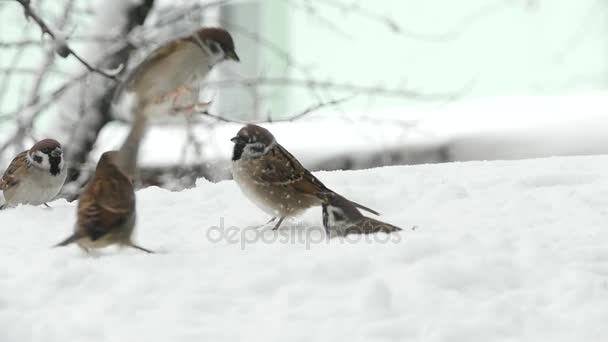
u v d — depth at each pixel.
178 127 18.19
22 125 17.12
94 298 8.41
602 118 19.34
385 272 8.59
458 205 11.54
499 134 19.27
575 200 11.52
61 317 8.06
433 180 12.83
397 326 7.68
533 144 19.03
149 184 18.77
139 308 8.13
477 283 8.48
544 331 7.70
